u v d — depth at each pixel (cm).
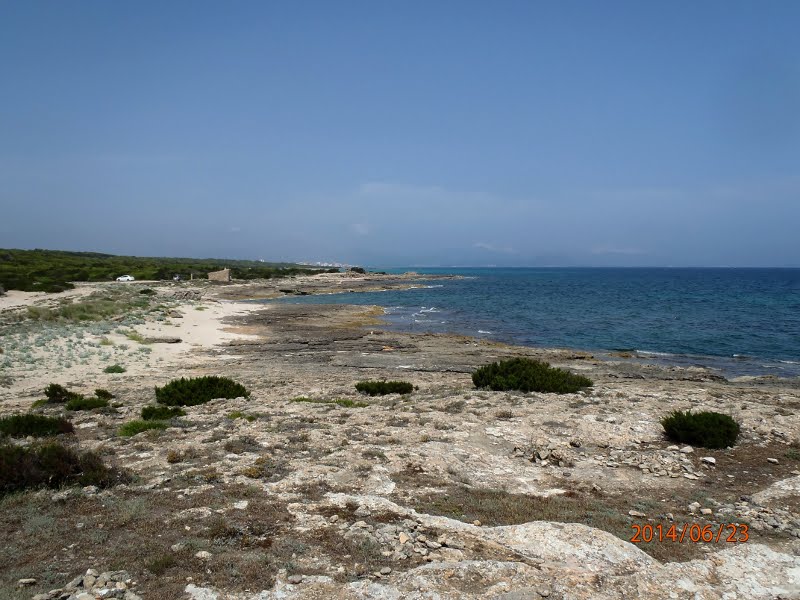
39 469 873
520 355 3559
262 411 1625
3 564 619
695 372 2973
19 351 3130
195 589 574
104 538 687
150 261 18488
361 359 3378
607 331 5066
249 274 14238
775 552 732
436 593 578
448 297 9688
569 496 983
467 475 1069
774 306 7531
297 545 681
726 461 1215
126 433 1316
